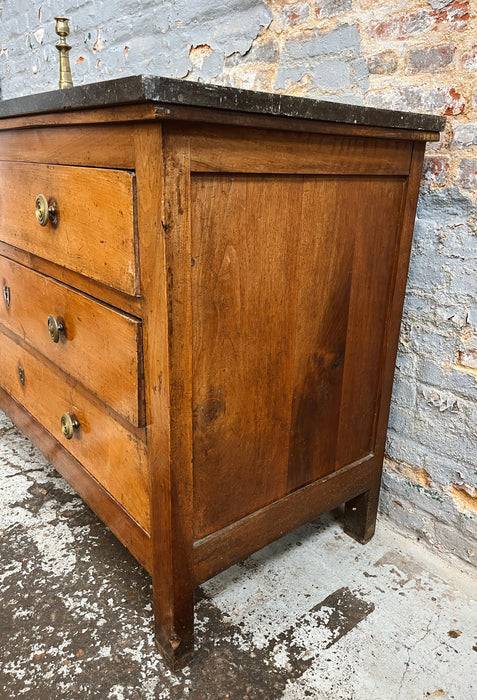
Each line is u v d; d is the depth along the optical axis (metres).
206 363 0.81
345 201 0.93
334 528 1.31
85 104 0.72
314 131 0.79
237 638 0.98
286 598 1.08
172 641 0.90
